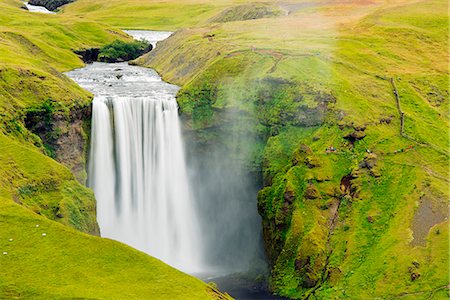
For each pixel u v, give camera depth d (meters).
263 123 99.81
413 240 79.19
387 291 74.44
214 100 104.31
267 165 94.69
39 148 86.38
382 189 88.12
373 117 99.19
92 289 55.97
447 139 100.44
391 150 93.50
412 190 86.69
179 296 57.03
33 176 75.75
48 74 97.94
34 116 89.75
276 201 88.44
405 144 95.06
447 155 94.06
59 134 90.56
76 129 93.94
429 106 109.44
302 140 96.12
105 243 62.81
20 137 84.25
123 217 98.44
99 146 99.00
